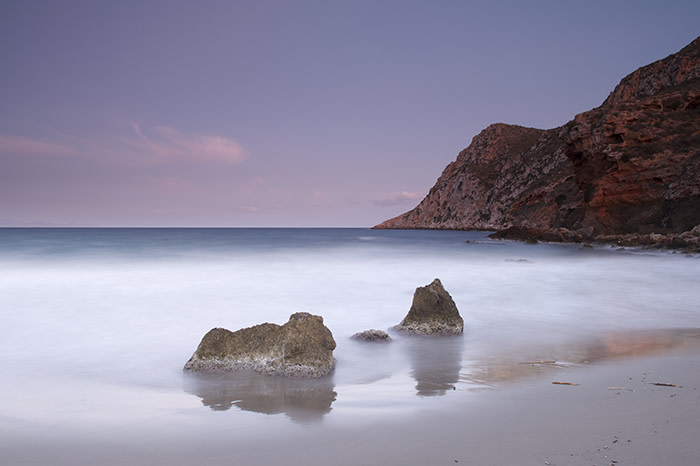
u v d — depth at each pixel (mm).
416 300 10297
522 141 149125
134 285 16703
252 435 4598
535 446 4105
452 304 10312
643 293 15797
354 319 11508
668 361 7473
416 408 5352
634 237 39719
